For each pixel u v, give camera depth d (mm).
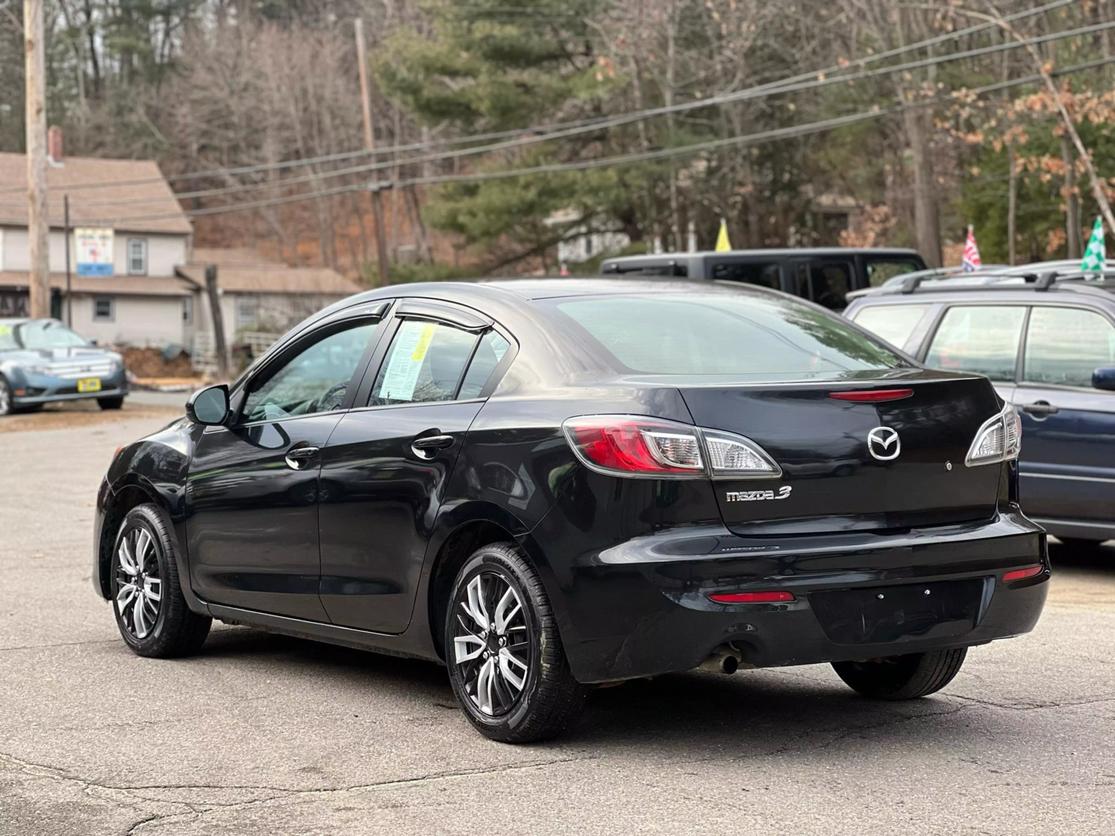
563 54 51062
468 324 6035
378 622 6094
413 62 50250
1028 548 5531
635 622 5082
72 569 10234
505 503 5418
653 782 5047
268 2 96938
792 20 48219
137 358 59500
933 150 44844
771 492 5141
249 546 6719
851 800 4816
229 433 6977
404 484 5883
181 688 6629
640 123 49344
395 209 85062
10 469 17859
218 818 4703
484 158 53312
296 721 6000
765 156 53500
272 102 89000
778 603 5031
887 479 5293
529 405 5516
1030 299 9883
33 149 32406
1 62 89812
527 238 52312
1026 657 7082
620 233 55625
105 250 55750
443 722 5953
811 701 6270
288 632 6676
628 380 5363
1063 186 31531
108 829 4602
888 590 5211
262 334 57656
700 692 6457
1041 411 9500
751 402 5188
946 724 5840
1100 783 4996
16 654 7395
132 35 95750
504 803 4828
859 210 56219
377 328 6480
